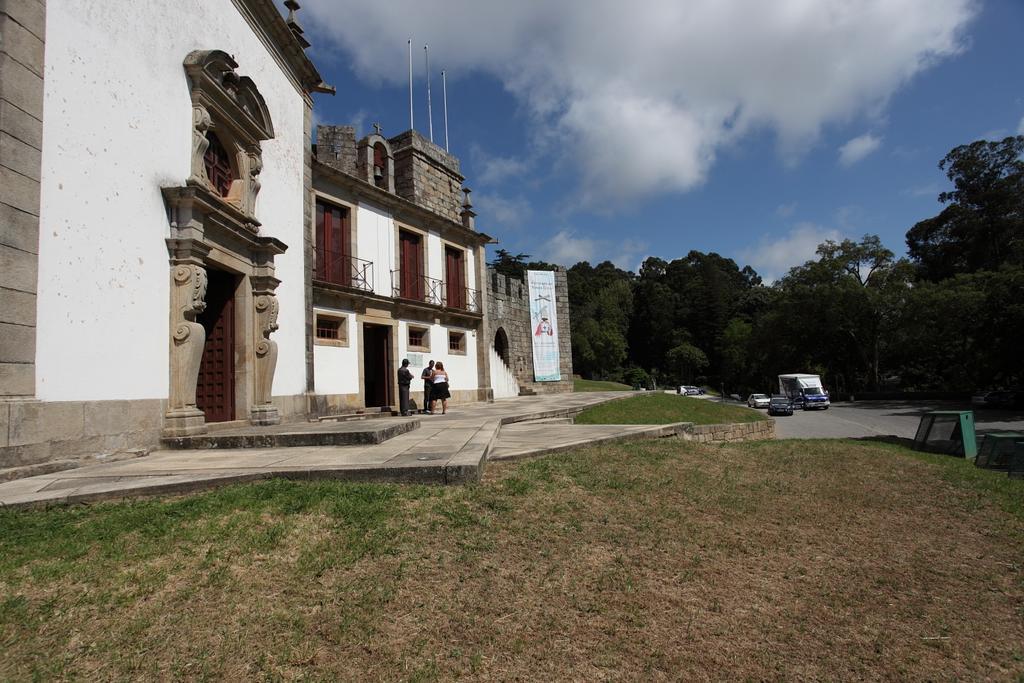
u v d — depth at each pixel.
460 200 23.30
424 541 4.34
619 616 3.70
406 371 16.11
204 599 3.40
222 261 9.82
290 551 4.02
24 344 6.05
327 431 7.96
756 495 6.73
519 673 3.04
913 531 5.96
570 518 5.19
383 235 18.59
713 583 4.32
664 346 86.38
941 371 53.31
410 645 3.16
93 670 2.77
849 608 4.16
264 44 11.89
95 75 7.16
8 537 4.03
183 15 9.02
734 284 98.19
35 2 6.33
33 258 6.19
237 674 2.81
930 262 58.25
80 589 3.42
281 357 12.07
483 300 23.95
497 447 8.16
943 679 3.36
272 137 11.45
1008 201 50.00
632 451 8.45
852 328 53.75
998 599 4.48
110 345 7.27
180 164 8.79
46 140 6.42
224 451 7.56
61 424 6.46
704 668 3.26
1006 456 9.30
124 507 4.72
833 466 8.65
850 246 55.78
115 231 7.41
